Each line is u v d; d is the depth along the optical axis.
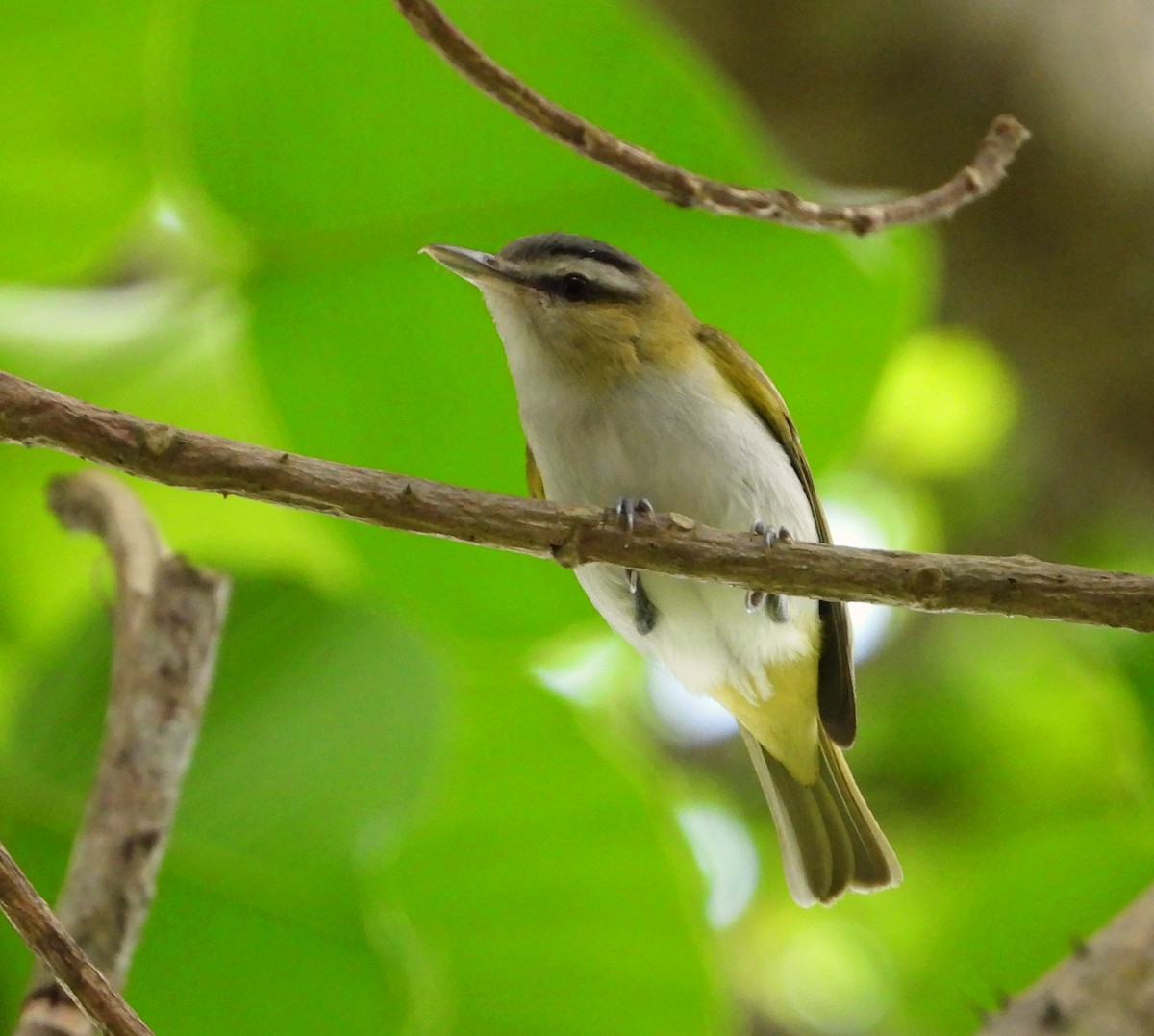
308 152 8.88
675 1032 10.41
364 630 9.08
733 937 15.15
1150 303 12.58
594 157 7.15
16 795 8.57
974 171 8.00
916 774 15.35
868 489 15.10
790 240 9.37
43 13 8.20
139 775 7.11
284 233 9.23
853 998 15.05
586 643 11.91
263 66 8.55
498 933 10.30
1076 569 6.32
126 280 9.63
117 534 7.79
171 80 8.52
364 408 9.84
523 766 10.05
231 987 8.90
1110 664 13.55
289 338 9.58
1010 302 13.02
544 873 10.24
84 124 8.58
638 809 10.15
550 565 10.06
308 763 8.84
